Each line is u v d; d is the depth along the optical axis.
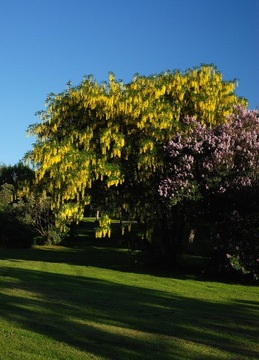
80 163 18.58
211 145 16.78
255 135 16.91
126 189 20.31
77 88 19.95
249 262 15.41
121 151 19.41
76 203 19.62
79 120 20.09
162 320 8.35
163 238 20.62
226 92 19.88
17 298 10.09
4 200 43.75
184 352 6.30
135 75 19.88
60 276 16.00
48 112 20.42
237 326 8.18
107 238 39.62
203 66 19.84
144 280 15.95
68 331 7.07
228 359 6.09
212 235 16.67
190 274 18.05
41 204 34.81
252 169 15.98
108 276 16.72
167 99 19.89
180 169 17.23
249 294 13.60
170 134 18.62
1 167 60.75
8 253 28.69
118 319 8.22
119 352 6.13
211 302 11.61
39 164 19.09
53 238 35.69
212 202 16.56
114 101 18.94
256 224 15.86
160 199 18.31
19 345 6.23
